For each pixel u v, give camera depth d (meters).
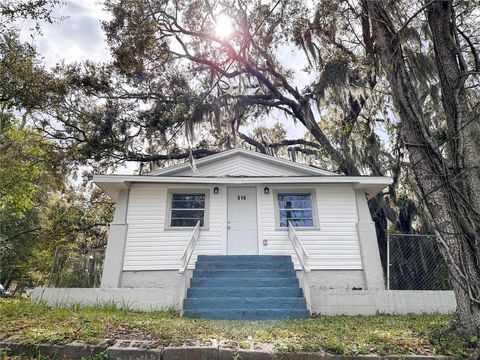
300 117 14.90
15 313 5.11
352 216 9.26
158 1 13.23
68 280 9.26
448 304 6.51
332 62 11.49
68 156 14.15
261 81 14.74
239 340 3.76
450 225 4.12
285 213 9.42
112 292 6.60
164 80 14.42
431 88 7.45
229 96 14.23
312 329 4.51
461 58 4.53
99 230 17.80
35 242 19.66
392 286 10.00
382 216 12.16
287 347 3.46
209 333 4.08
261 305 6.33
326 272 8.71
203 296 6.75
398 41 4.90
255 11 12.91
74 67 13.09
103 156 13.60
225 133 15.74
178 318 5.54
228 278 7.31
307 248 8.95
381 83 10.61
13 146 14.80
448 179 4.14
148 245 8.88
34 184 17.08
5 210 16.92
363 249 8.85
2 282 21.78
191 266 8.60
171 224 9.22
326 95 11.98
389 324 4.98
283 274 7.60
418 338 3.90
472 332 3.74
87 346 3.48
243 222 9.34
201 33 14.18
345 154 11.67
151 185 9.48
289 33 12.64
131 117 13.59
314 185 9.59
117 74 13.42
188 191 9.58
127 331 4.08
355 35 10.76
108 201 18.20
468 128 4.26
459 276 3.91
